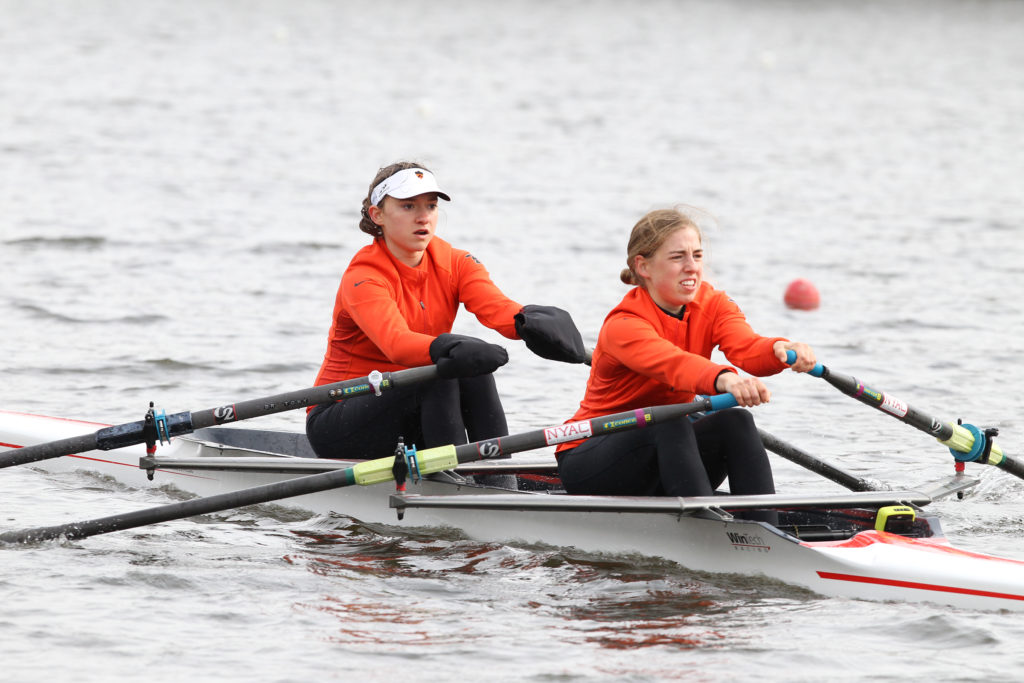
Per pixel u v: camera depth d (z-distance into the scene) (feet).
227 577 75.72
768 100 501.56
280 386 134.00
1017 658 62.85
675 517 77.71
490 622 68.64
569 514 82.17
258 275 190.39
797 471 106.22
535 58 642.22
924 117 455.63
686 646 64.90
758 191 294.87
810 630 67.15
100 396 127.54
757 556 74.84
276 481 93.81
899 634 66.39
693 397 81.35
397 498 79.77
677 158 347.77
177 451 100.17
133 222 227.61
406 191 87.40
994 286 194.70
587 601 72.54
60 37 642.63
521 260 209.26
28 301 166.50
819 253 223.30
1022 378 141.69
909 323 169.89
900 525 75.97
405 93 490.49
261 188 275.18
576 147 364.79
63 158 302.25
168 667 61.36
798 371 75.97
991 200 285.02
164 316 162.61
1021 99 513.45
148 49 609.01
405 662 62.49
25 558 78.18
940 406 129.90
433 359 82.79
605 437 79.82
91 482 102.22
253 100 448.65
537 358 150.30
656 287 77.71
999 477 102.89
